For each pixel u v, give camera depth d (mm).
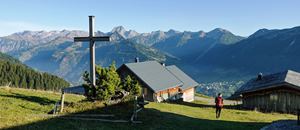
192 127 29344
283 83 55375
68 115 26016
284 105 56219
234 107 61562
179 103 61844
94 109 28844
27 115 24438
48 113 26719
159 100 70438
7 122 21641
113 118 27062
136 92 38562
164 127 27234
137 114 29797
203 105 59281
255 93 59125
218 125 32719
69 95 46938
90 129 22922
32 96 36250
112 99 32656
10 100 30156
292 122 31422
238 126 33781
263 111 57500
